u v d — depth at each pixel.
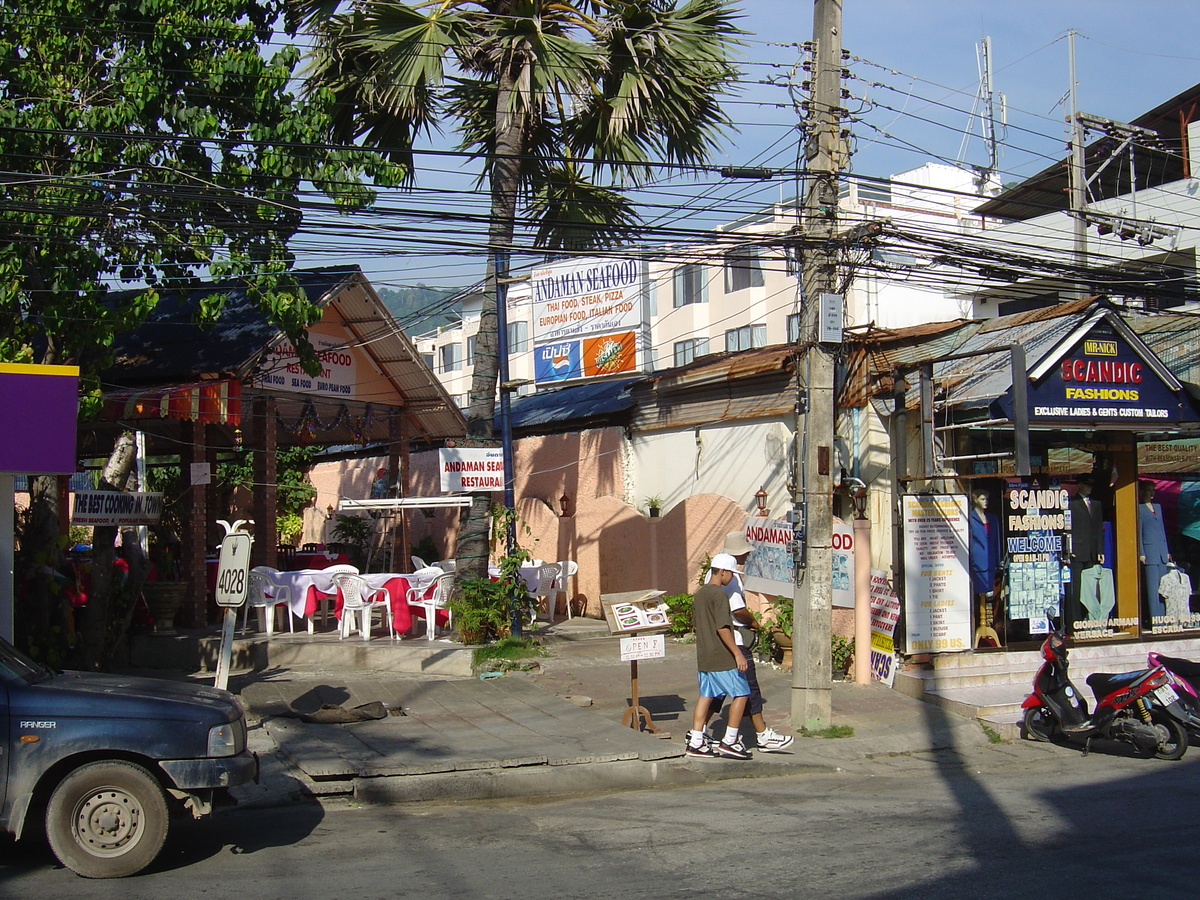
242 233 12.17
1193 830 7.42
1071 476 14.42
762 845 7.07
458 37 14.27
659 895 5.99
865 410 13.94
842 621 13.91
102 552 12.71
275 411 16.64
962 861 6.65
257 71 12.00
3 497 10.48
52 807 6.42
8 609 10.46
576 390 23.19
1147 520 14.95
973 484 13.59
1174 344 14.80
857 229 11.16
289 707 11.38
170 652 14.54
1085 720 10.72
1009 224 25.80
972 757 10.35
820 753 10.10
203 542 15.55
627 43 14.69
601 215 16.45
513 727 10.55
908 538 12.89
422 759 9.14
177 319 16.39
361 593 14.61
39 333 13.31
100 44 11.89
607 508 18.61
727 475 16.77
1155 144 21.75
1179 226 19.38
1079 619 14.22
